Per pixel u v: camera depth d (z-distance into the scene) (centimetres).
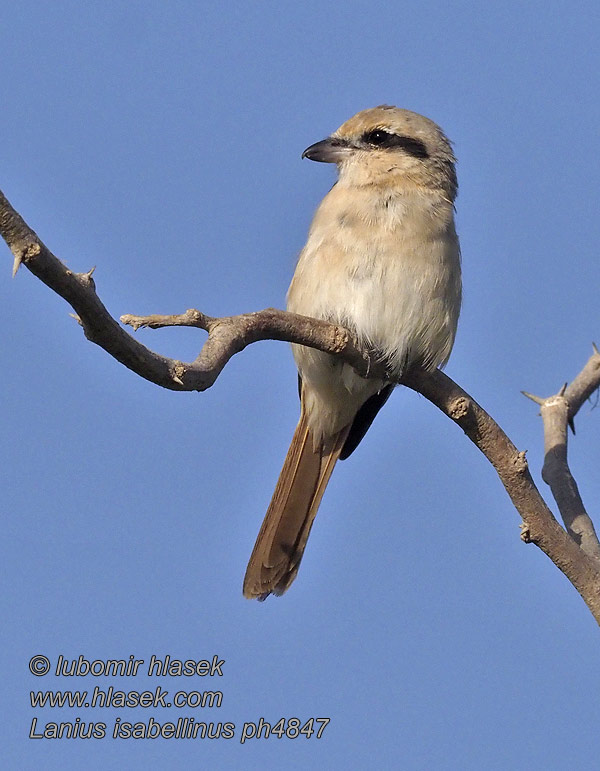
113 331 571
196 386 627
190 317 666
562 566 777
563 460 893
